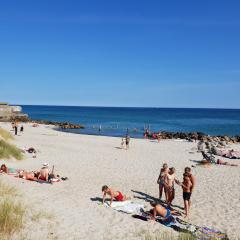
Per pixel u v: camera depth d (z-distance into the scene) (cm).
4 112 7838
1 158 2289
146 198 1598
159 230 1108
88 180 1920
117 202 1430
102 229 1070
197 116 17225
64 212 1211
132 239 996
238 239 1102
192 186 1352
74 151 3169
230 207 1480
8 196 1253
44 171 1812
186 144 4341
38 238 911
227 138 5250
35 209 1174
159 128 8288
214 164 2727
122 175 2123
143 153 3297
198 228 1136
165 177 1498
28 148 3084
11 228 929
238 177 2170
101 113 19012
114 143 4112
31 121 7925
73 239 950
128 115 16600
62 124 7738
